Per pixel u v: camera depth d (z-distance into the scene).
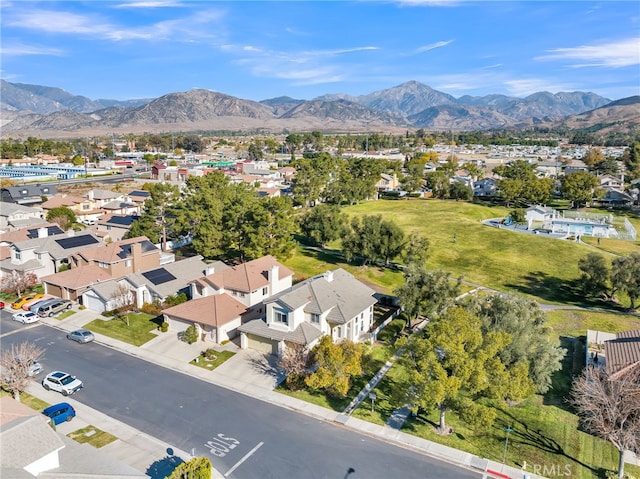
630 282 56.66
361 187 116.88
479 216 108.94
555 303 60.12
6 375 34.19
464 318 32.53
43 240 62.97
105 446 29.83
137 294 52.84
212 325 44.19
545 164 190.50
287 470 27.97
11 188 113.62
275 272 51.25
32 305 51.69
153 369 40.00
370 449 30.08
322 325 42.78
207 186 79.62
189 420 32.84
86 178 166.00
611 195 126.81
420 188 141.88
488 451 30.30
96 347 44.00
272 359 41.94
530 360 35.97
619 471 27.83
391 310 54.78
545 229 95.50
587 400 31.03
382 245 66.75
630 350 36.62
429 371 30.70
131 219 88.12
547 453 30.30
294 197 102.06
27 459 23.72
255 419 33.09
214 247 67.62
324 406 34.91
